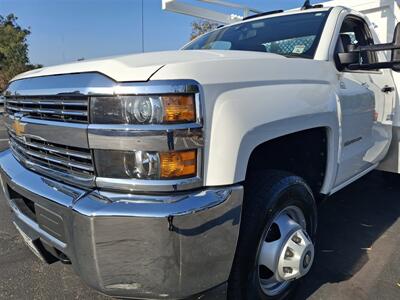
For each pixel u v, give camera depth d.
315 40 2.99
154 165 1.74
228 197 1.85
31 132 2.23
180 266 1.78
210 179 1.84
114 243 1.76
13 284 2.84
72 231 1.87
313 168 2.88
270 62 2.29
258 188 2.23
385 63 2.82
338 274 3.00
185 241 1.75
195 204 1.76
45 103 2.08
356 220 4.07
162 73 1.75
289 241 2.31
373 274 3.00
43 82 2.12
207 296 2.02
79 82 1.89
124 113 1.75
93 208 1.76
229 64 2.01
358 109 3.16
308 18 3.30
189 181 1.79
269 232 2.34
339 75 2.94
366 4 4.34
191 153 1.79
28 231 2.36
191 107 1.77
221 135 1.84
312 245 2.41
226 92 1.91
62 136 1.97
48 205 2.02
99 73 1.84
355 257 3.27
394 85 3.93
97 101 1.80
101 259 1.79
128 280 1.81
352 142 3.17
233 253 1.94
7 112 2.75
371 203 4.55
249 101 2.01
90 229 1.76
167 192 1.77
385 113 3.78
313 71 2.64
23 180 2.27
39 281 2.89
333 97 2.75
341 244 3.51
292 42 3.10
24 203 2.52
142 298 1.88
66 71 2.01
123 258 1.77
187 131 1.75
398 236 3.67
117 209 1.73
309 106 2.45
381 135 3.78
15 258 3.24
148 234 1.72
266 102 2.11
